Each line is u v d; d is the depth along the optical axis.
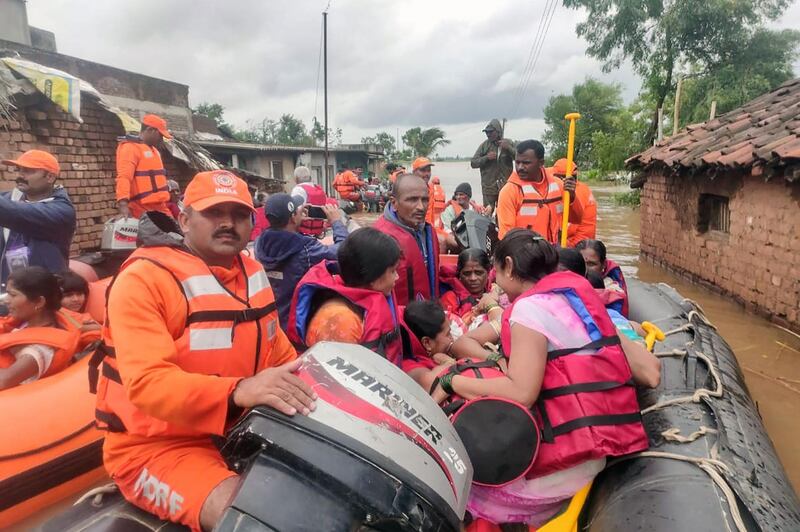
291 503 1.28
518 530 2.21
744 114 8.12
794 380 4.29
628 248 11.04
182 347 1.73
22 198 3.63
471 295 3.80
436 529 1.38
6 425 2.60
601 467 2.07
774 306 5.66
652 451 2.05
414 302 2.75
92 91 7.21
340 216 4.69
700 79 20.28
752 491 1.84
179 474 1.69
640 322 3.82
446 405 2.14
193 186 1.81
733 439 2.18
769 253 5.74
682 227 8.17
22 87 6.18
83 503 1.88
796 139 5.15
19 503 2.59
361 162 33.00
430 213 8.14
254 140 56.62
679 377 2.69
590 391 1.97
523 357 1.96
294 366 1.56
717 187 6.94
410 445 1.44
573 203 4.81
